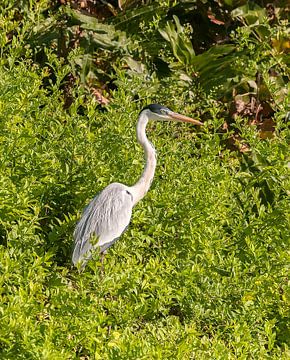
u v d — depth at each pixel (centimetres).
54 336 909
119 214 1196
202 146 1394
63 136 1260
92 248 1140
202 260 1188
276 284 1197
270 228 1259
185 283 1130
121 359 894
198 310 1093
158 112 1298
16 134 1176
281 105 1480
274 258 1207
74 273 1148
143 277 1130
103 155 1264
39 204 1180
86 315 933
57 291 974
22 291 925
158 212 1248
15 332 891
